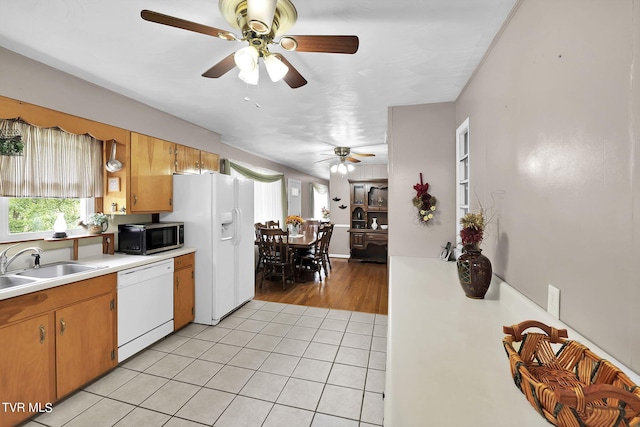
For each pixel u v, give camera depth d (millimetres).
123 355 2299
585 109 934
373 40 1767
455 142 2785
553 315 1118
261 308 3646
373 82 2369
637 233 734
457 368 912
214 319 3115
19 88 1961
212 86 2480
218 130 3936
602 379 675
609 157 830
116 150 2674
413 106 2896
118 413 1810
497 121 1705
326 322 3223
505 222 1596
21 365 1678
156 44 1840
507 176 1561
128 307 2350
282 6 1332
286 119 3414
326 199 11680
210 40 1794
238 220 3463
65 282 1882
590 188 913
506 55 1566
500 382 838
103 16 1562
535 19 1254
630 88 752
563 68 1052
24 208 2221
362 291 4402
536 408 636
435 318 1329
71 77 2264
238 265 3545
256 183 6047
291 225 5891
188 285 3037
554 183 1116
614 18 806
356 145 4855
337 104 2904
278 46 1850
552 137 1127
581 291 961
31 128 2135
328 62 2045
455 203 2799
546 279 1175
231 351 2570
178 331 2963
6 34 1730
